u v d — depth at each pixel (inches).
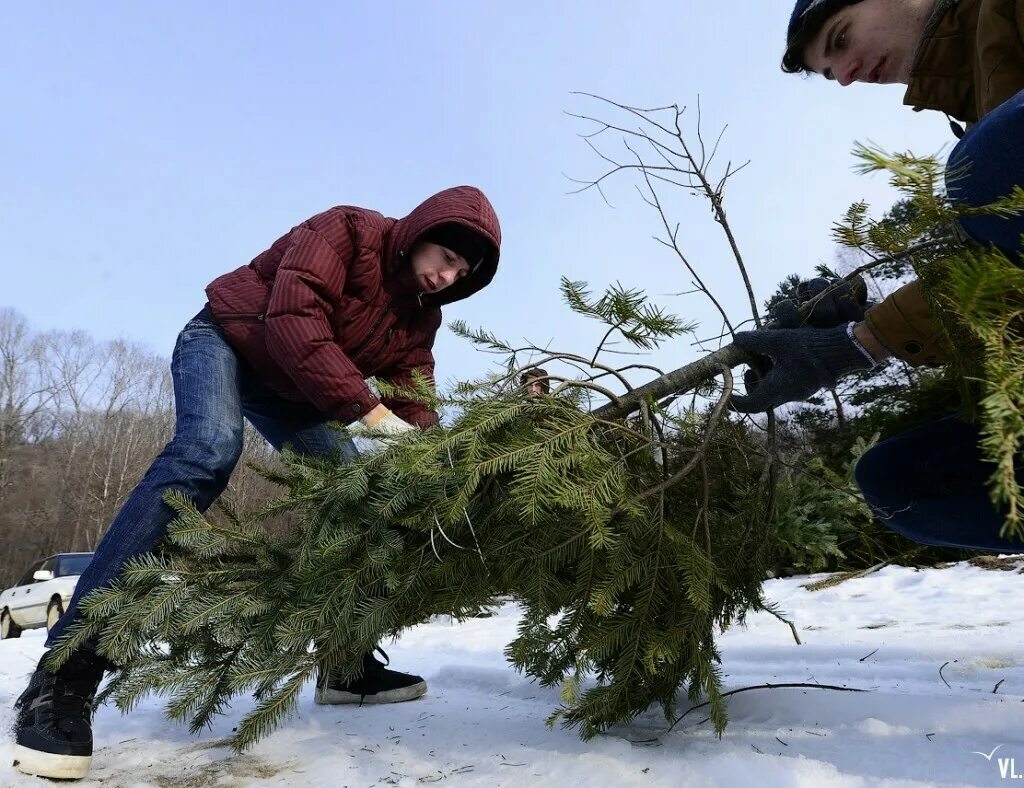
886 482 66.7
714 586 60.5
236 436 76.3
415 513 56.7
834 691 65.2
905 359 53.7
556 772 51.4
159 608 61.1
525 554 55.7
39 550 1649.9
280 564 63.4
